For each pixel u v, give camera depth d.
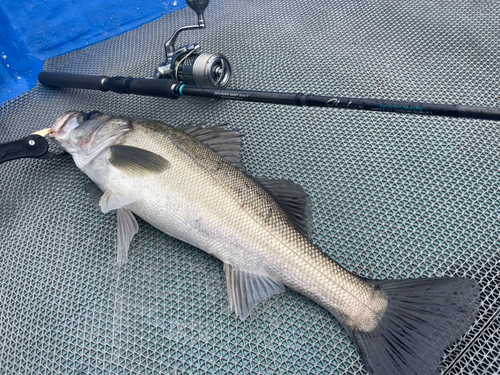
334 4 0.86
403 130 0.67
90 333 0.55
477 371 0.49
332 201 0.61
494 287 0.53
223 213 0.53
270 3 0.89
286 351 0.52
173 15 0.92
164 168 0.56
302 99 0.55
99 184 0.61
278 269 0.52
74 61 0.86
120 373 0.52
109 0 0.93
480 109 0.46
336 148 0.66
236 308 0.53
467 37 0.77
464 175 0.62
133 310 0.56
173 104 0.74
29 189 0.67
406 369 0.47
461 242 0.56
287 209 0.56
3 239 0.63
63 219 0.64
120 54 0.86
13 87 0.87
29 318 0.57
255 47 0.81
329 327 0.52
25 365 0.54
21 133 0.74
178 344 0.53
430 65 0.74
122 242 0.58
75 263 0.60
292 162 0.65
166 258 0.59
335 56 0.78
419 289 0.50
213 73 0.67
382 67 0.75
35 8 0.89
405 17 0.82
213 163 0.55
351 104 0.52
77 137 0.63
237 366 0.51
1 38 0.87
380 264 0.56
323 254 0.51
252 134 0.69
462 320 0.48
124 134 0.60
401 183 0.62
